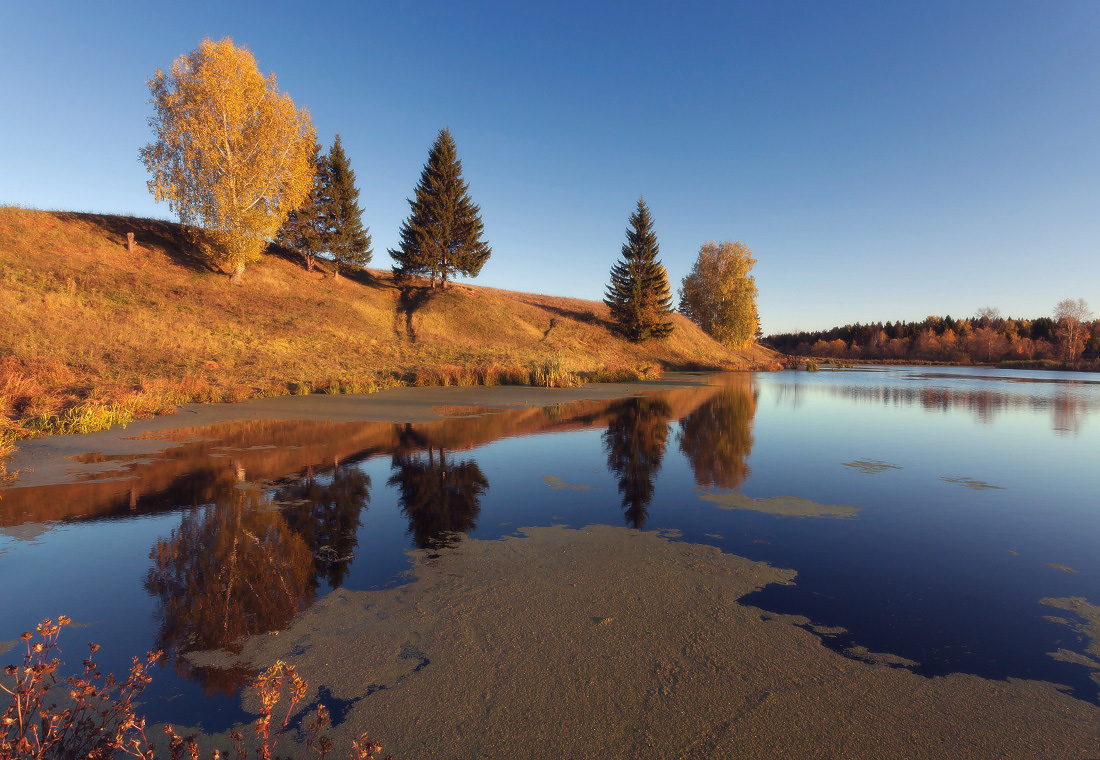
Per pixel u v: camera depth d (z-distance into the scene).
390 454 9.04
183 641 3.22
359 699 2.68
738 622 3.50
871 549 4.89
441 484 7.16
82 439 9.84
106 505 5.96
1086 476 7.88
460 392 20.14
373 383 20.08
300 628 3.40
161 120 27.92
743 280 55.44
